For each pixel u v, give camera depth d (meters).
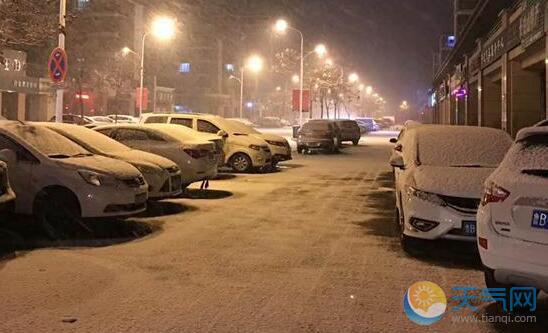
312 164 23.86
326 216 11.27
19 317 5.46
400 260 7.89
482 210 5.58
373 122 74.44
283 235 9.41
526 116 27.00
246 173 19.45
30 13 15.09
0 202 7.66
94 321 5.38
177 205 12.38
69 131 11.32
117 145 11.80
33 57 52.12
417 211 7.90
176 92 92.88
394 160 9.23
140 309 5.73
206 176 13.77
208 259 7.77
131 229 9.70
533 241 5.10
